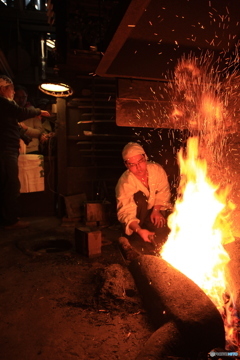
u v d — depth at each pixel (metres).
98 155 5.18
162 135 4.79
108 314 1.96
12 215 4.30
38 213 5.25
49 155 5.13
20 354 1.61
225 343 1.52
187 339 1.44
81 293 2.29
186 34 2.06
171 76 2.46
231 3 1.81
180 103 2.59
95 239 3.10
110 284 2.17
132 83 2.53
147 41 2.11
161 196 3.18
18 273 2.75
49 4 5.07
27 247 3.45
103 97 5.09
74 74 4.88
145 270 2.05
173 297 1.71
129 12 1.52
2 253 3.32
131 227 2.84
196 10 1.85
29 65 7.57
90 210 4.39
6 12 7.30
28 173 4.74
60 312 2.03
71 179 5.09
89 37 4.12
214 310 1.54
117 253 3.21
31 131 4.96
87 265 2.89
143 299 1.99
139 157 2.81
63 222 4.59
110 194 4.98
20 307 2.12
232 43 2.20
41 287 2.43
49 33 7.71
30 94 7.82
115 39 1.81
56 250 3.65
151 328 1.78
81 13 4.05
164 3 1.78
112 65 2.30
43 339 1.74
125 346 1.64
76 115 5.10
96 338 1.72
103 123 5.11
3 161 4.16
